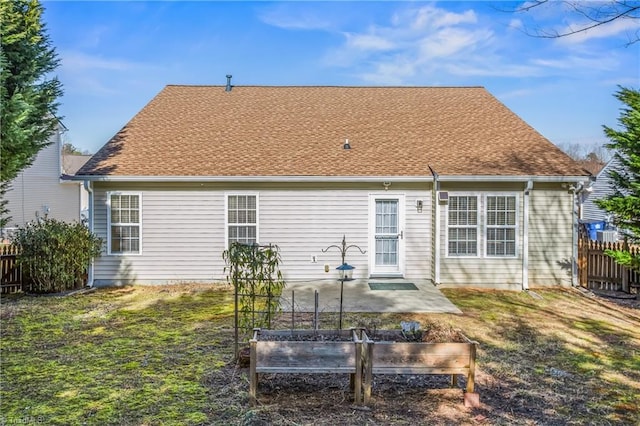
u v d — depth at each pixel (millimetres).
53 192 25781
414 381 5680
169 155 12695
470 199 12008
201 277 12352
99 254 11883
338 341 5281
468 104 15594
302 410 4859
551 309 9773
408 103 15766
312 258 12352
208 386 5523
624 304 10289
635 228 10227
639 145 10078
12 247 11422
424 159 12523
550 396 5328
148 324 8414
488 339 7594
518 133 13750
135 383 5629
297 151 12992
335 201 12305
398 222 12336
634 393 5449
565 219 12078
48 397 5242
